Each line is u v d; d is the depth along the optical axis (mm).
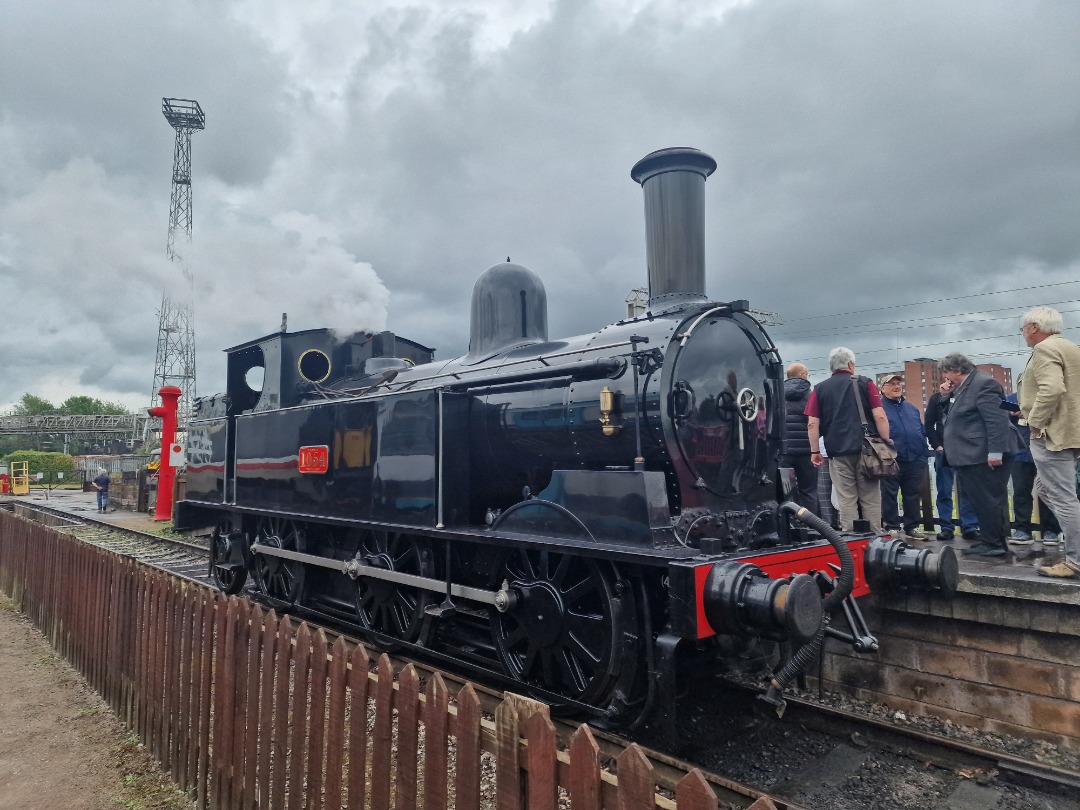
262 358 8625
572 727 4457
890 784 3859
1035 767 3768
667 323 4648
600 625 4203
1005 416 5418
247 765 3314
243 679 3430
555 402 5016
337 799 2807
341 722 2824
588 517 4383
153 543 13945
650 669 3957
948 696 4840
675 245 5316
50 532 7383
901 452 6676
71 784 4000
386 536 5980
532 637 4629
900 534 7039
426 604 5559
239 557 8312
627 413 4465
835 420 5930
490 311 6262
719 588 3639
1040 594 4363
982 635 4703
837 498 6121
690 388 4477
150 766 4184
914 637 5008
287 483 7223
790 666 3662
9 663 6352
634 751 1811
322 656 2955
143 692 4492
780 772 4016
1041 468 4785
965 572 4750
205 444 9305
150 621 4457
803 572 4266
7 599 9219
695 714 4750
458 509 5535
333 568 6504
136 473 21828
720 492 4602
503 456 5578
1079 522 4566
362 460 6109
